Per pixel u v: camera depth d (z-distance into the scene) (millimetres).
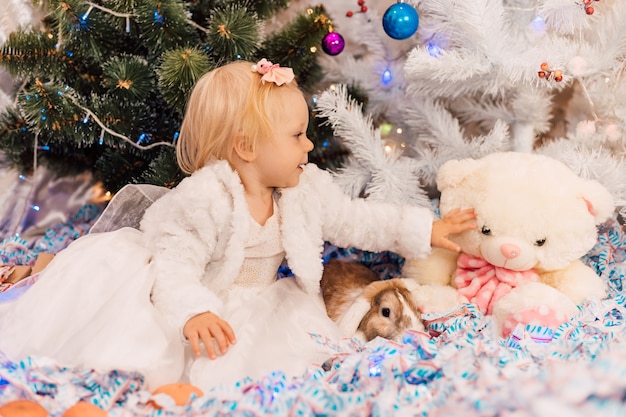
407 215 1510
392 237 1535
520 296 1402
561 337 1284
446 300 1488
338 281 1591
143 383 1141
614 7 1638
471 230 1483
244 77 1379
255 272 1448
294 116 1382
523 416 849
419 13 1896
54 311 1273
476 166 1536
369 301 1473
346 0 2096
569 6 1560
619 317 1381
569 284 1470
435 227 1496
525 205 1414
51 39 1768
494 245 1427
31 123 1666
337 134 1812
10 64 1743
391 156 1799
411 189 1771
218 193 1355
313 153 1978
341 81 2049
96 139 1764
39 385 1066
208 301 1256
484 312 1479
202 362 1239
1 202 2168
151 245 1383
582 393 832
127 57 1731
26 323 1261
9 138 1926
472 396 933
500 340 1307
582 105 1952
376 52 2025
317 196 1484
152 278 1303
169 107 1777
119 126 1722
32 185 2178
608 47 1646
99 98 1730
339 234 1540
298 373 1276
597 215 1460
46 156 2010
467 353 1043
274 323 1390
